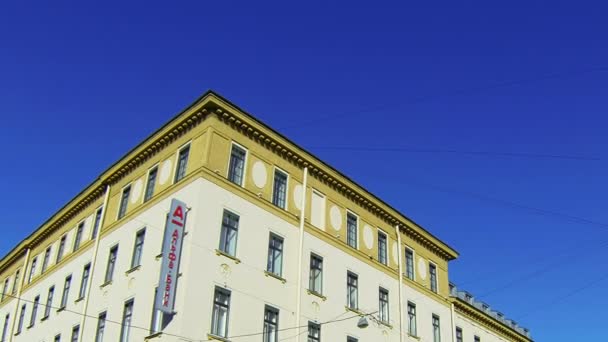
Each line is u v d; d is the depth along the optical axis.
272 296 26.39
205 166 25.61
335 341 28.86
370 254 33.66
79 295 31.27
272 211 28.09
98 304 28.61
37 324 35.03
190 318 22.62
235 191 26.53
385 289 33.81
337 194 32.81
